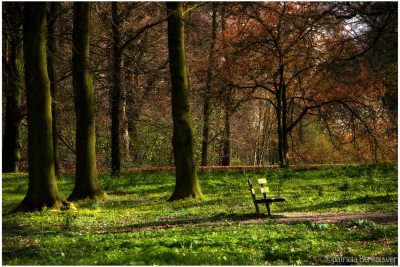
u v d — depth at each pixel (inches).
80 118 918.4
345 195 842.2
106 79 1336.1
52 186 805.2
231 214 679.7
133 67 1408.7
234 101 1451.8
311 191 905.5
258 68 1344.7
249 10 1312.7
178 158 899.4
